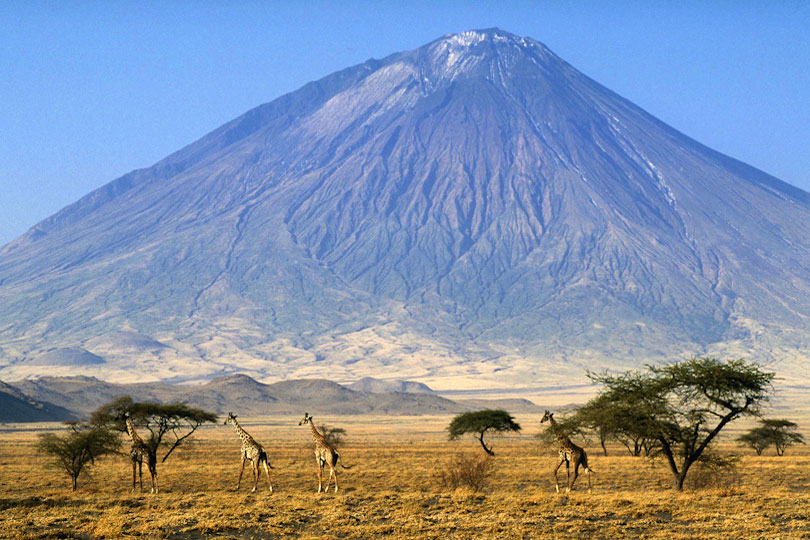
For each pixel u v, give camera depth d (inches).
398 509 2012.8
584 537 1685.5
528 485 2844.5
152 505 2064.5
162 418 3730.3
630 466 3646.7
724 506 2001.7
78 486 3038.9
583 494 2261.3
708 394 2549.2
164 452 5211.6
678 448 2694.4
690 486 2623.0
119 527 1729.8
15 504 2121.1
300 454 5073.8
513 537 1669.5
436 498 2215.8
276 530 1747.0
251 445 2411.4
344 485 2881.4
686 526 1765.5
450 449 5713.6
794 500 2124.8
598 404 2679.6
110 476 3474.4
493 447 6038.4
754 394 2512.3
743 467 3496.6
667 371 2571.4
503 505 2054.6
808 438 7445.9
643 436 2586.1
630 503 2048.5
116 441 3181.6
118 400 4854.8
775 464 3769.7
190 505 2076.8
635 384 2632.9
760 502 2085.4
